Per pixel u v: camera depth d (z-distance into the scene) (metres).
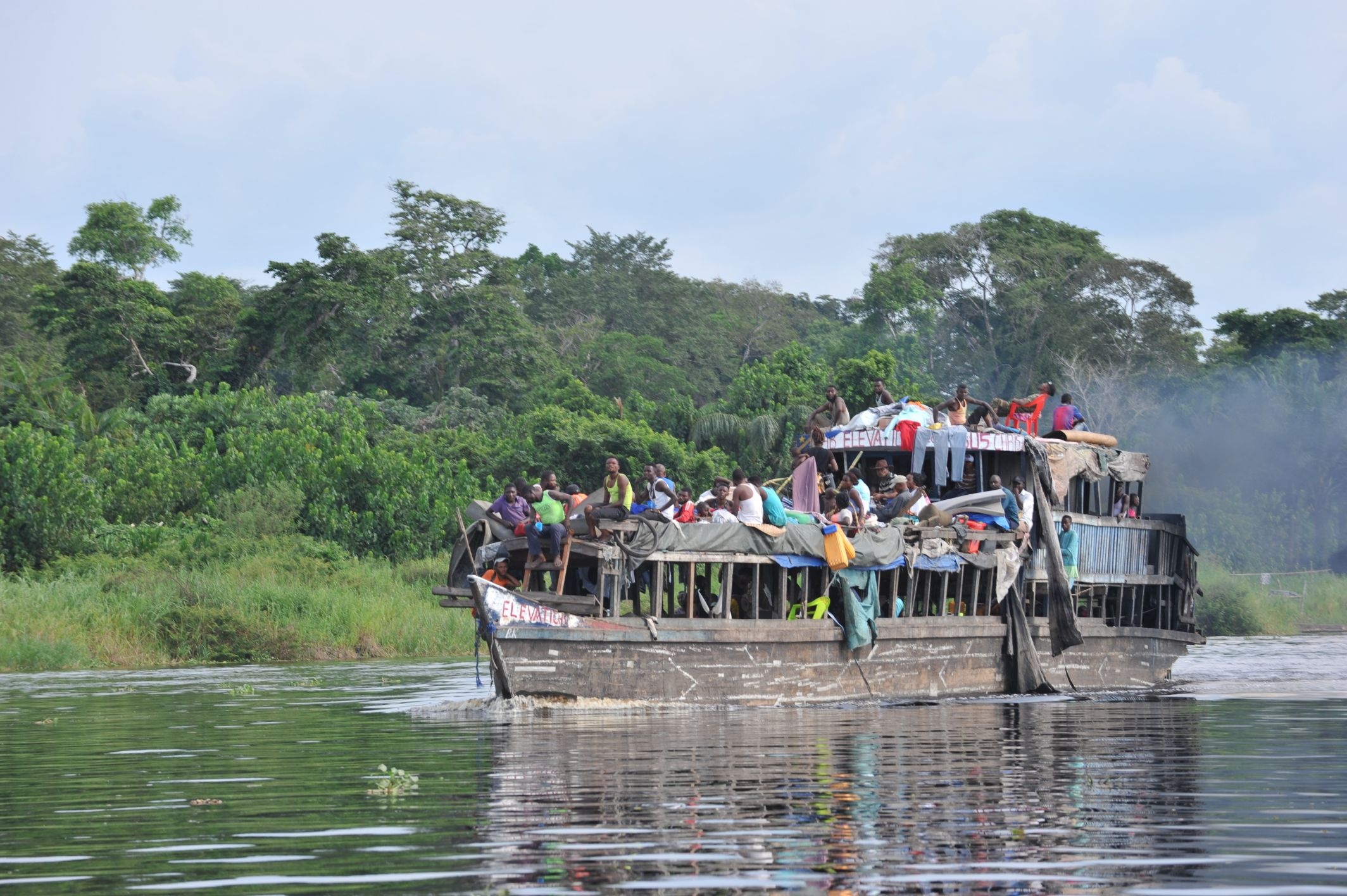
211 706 39.91
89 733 32.72
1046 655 44.84
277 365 129.62
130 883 15.90
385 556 86.00
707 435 106.56
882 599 42.25
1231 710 37.59
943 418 45.56
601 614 35.38
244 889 15.51
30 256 161.25
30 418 98.06
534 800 21.14
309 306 125.00
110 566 72.12
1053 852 17.12
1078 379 134.62
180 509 86.25
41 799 22.41
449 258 142.38
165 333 125.69
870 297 148.88
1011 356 148.75
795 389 109.62
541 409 105.06
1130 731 31.36
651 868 16.27
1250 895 14.90
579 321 171.12
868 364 105.50
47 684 49.19
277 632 64.94
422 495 87.56
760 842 17.75
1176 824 18.94
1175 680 50.75
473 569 36.25
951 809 20.17
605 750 27.22
